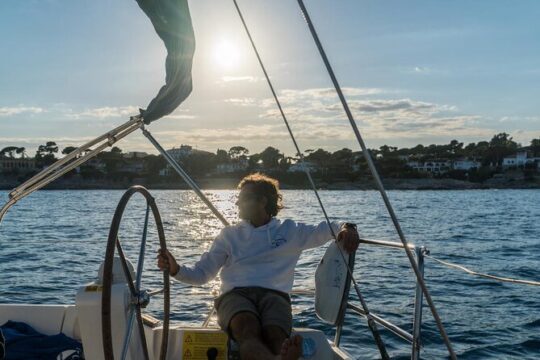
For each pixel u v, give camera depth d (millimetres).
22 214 35125
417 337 2863
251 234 3152
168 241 18172
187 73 3430
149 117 3463
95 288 2814
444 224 28953
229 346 2893
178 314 7801
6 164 110188
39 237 20000
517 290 10078
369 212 39719
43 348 3504
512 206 52250
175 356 3209
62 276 11375
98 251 15867
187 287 9547
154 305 8281
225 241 3170
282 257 3137
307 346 3232
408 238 21469
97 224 26547
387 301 9094
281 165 99625
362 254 14352
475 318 8102
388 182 135375
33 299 9094
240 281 3043
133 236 19516
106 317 2105
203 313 7863
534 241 20359
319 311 3324
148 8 3297
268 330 2793
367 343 6699
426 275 11508
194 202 54844
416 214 38250
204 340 3221
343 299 3254
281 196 3340
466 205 54312
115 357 2779
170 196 74875
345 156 120250
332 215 36094
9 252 15531
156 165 118250
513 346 6852
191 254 15281
